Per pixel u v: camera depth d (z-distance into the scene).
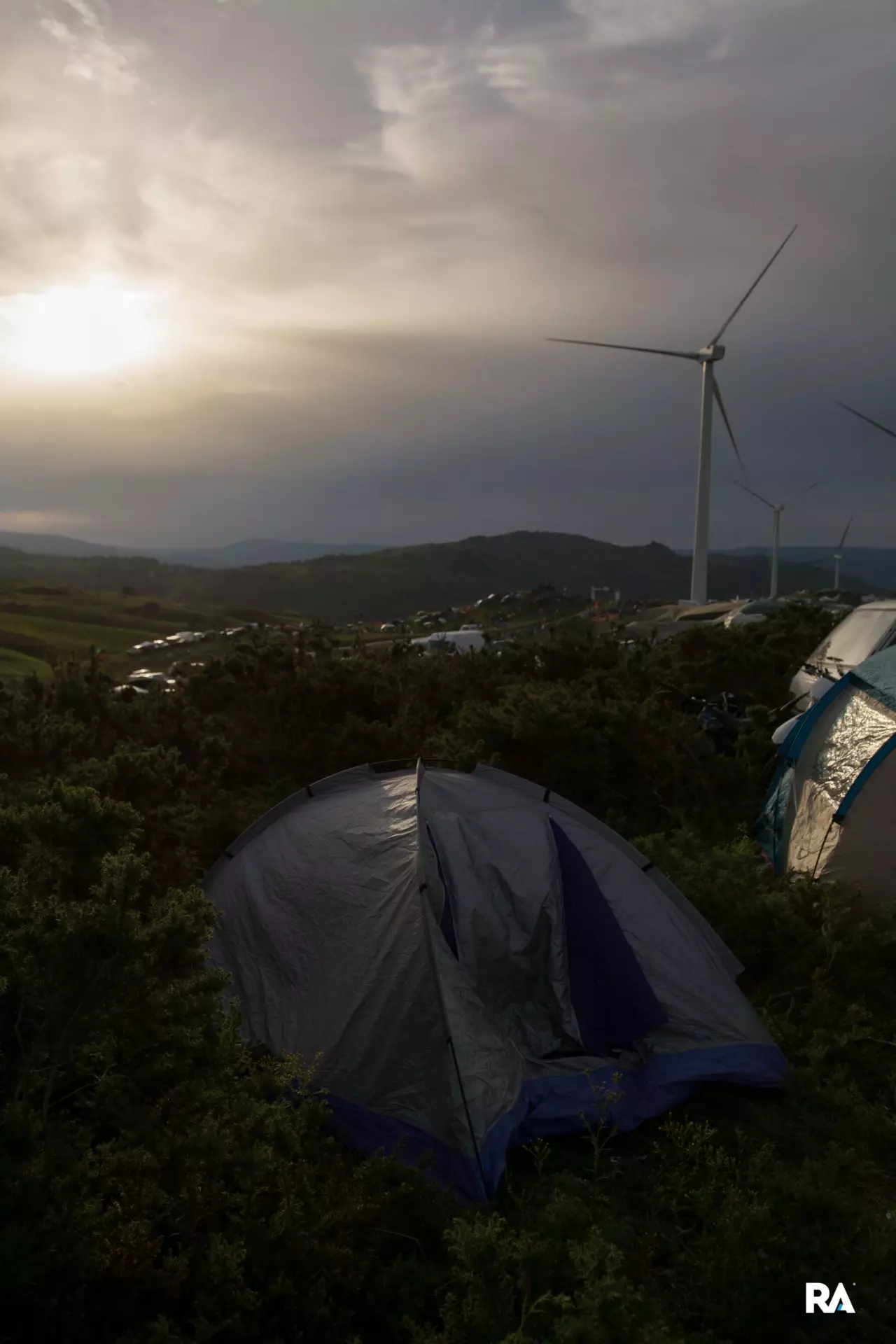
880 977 6.75
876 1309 3.96
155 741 12.52
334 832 6.41
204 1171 3.98
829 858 7.80
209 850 8.54
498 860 6.07
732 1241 4.12
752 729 11.88
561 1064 5.49
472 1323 3.47
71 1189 3.63
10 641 72.94
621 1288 3.38
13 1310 3.38
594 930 5.88
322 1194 4.25
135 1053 4.06
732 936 7.20
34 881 4.89
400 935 5.42
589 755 10.53
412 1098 4.94
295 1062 4.95
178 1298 3.65
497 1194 4.71
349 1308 3.89
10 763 10.15
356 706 13.88
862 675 8.74
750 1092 5.68
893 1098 5.58
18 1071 3.94
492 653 18.16
